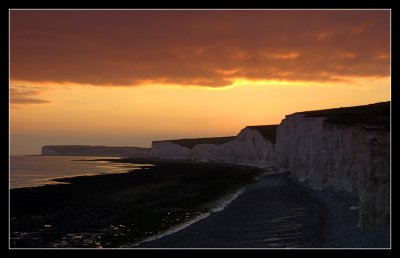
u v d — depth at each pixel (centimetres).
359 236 2088
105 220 3366
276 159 9219
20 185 6775
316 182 4419
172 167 11950
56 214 3681
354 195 3431
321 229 2373
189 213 3644
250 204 3909
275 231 2522
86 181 7175
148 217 3484
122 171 10869
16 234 2869
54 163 17362
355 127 3628
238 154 14225
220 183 6538
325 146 4294
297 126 7075
